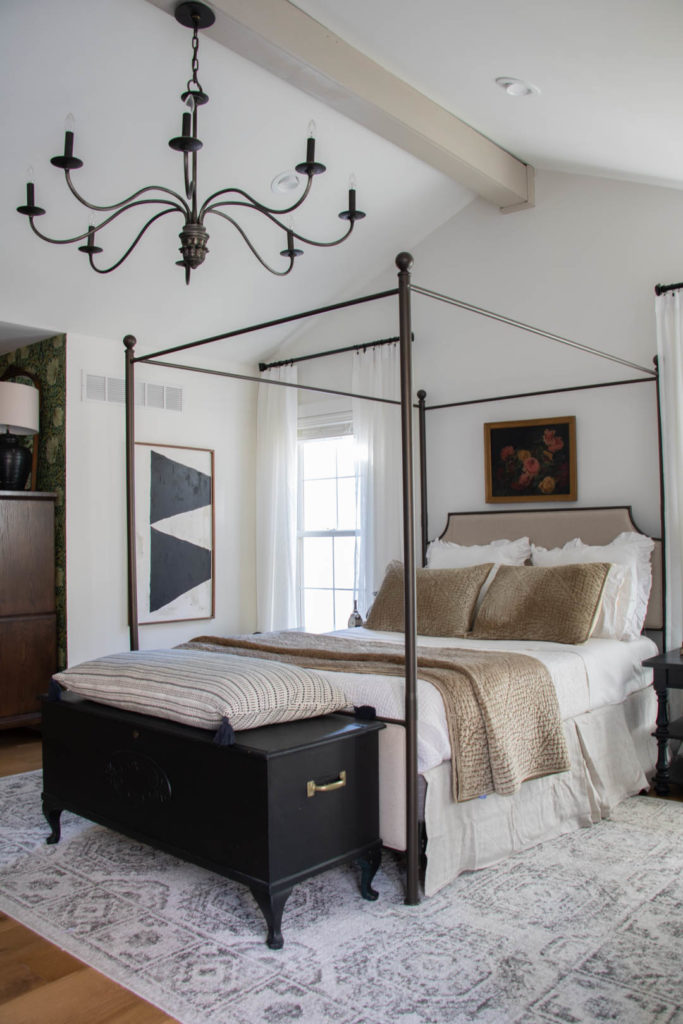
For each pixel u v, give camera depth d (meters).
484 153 4.15
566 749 2.94
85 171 3.71
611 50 2.62
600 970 2.06
